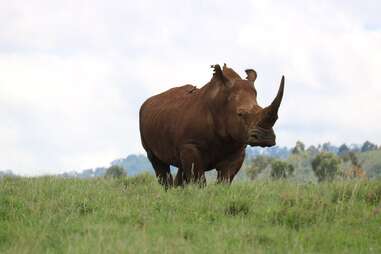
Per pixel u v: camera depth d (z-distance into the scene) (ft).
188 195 134.00
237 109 143.02
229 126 146.20
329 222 115.55
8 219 116.98
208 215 119.34
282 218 115.96
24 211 120.06
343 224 114.42
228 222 115.14
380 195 130.62
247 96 145.07
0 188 141.69
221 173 153.79
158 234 105.60
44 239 101.04
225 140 148.97
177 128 155.84
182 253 94.17
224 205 124.77
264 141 136.26
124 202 126.82
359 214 119.14
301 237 105.60
